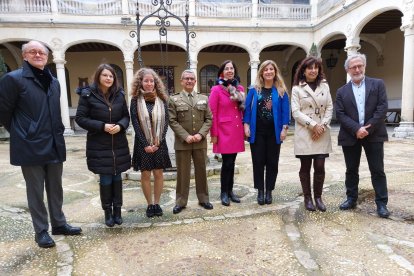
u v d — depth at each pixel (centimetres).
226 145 404
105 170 335
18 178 624
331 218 367
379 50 1653
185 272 260
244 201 437
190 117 388
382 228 336
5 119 289
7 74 283
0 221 381
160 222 368
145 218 382
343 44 1842
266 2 1792
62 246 311
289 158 780
